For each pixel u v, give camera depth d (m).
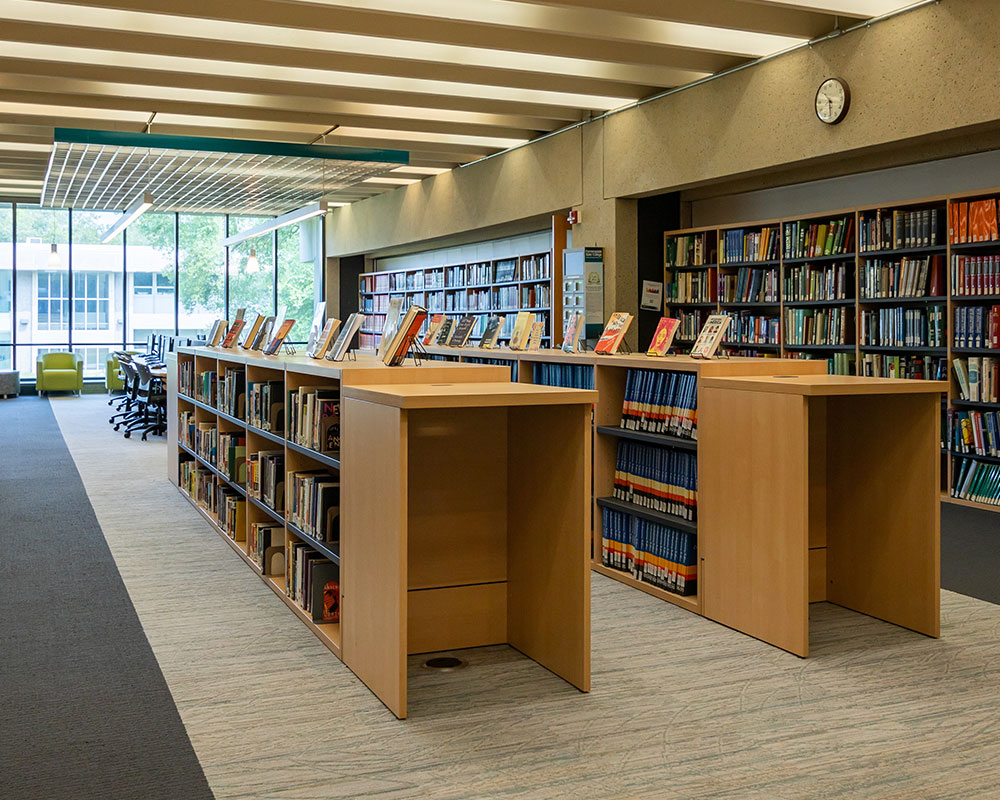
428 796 2.74
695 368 4.54
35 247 18.31
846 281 7.95
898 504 4.33
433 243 14.84
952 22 6.33
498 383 4.04
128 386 14.49
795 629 3.93
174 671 3.82
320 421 4.40
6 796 2.74
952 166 7.43
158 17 7.06
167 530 6.59
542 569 3.88
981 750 3.02
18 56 7.71
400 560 3.31
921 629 4.22
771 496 4.04
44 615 4.58
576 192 10.52
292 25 6.90
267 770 2.92
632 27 7.30
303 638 4.27
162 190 13.70
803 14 7.29
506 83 8.70
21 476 8.88
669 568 4.81
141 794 2.76
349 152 10.32
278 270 20.14
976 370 6.96
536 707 3.42
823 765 2.92
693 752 3.02
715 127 8.47
